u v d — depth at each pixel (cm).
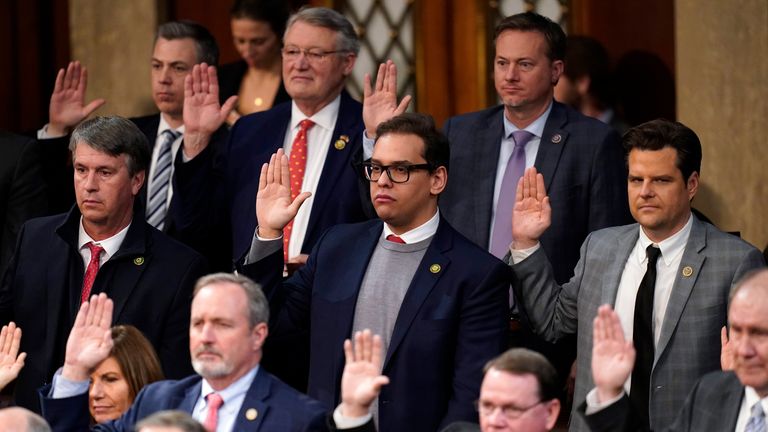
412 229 1836
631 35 2770
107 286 1967
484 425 1520
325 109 2194
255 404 1623
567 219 2072
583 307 1830
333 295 1836
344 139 2162
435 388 1786
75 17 2752
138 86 2727
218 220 2162
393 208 1816
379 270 1831
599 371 1547
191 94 2148
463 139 2153
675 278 1783
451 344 1797
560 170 2086
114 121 1991
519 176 2111
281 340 1873
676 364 1759
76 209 2006
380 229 1867
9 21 2809
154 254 1984
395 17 2783
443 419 1777
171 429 1395
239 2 2536
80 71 2372
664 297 1792
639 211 1795
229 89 2562
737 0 2584
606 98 2656
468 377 1777
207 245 2148
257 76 2553
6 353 1816
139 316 1953
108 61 2739
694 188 1814
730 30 2589
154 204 2331
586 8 2786
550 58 2130
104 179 1966
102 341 1684
